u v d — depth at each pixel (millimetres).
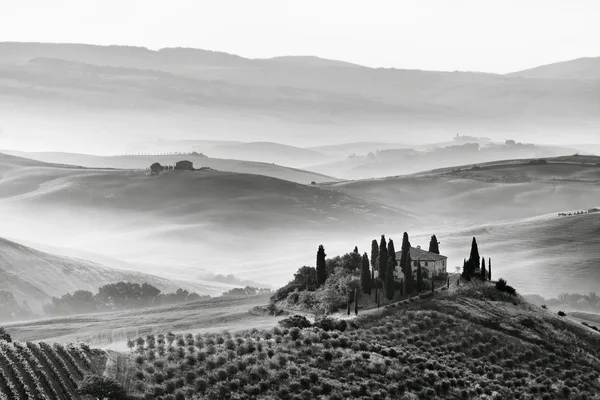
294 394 174125
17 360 164125
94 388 159000
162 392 166125
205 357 182500
